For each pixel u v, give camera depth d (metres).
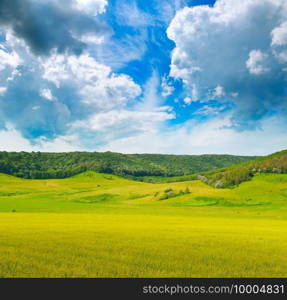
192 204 122.12
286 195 128.25
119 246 28.02
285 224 58.62
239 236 37.59
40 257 22.59
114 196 168.50
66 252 24.69
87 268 19.83
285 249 28.48
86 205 124.19
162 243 30.55
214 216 82.12
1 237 32.44
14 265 20.08
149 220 62.34
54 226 45.25
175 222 58.19
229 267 20.89
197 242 31.72
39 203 132.38
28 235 34.22
